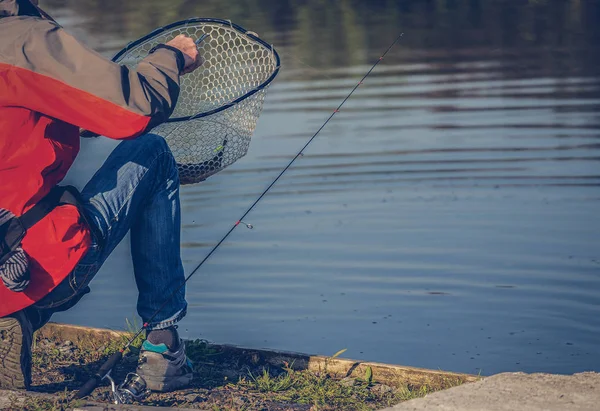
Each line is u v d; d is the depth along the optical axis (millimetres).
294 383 7574
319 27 31875
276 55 7520
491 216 15133
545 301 12055
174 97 6277
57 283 6270
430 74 25234
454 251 13828
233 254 14000
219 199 16453
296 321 11625
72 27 31125
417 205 15695
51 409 6398
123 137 6074
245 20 33594
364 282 12891
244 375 7875
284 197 16438
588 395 6199
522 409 5996
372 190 16594
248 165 18281
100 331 8648
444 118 20719
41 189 6117
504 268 13109
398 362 10453
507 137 19266
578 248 13680
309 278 12977
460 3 35531
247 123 7426
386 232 14719
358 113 21438
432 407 6133
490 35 30109
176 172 7086
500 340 11039
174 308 7188
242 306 12227
